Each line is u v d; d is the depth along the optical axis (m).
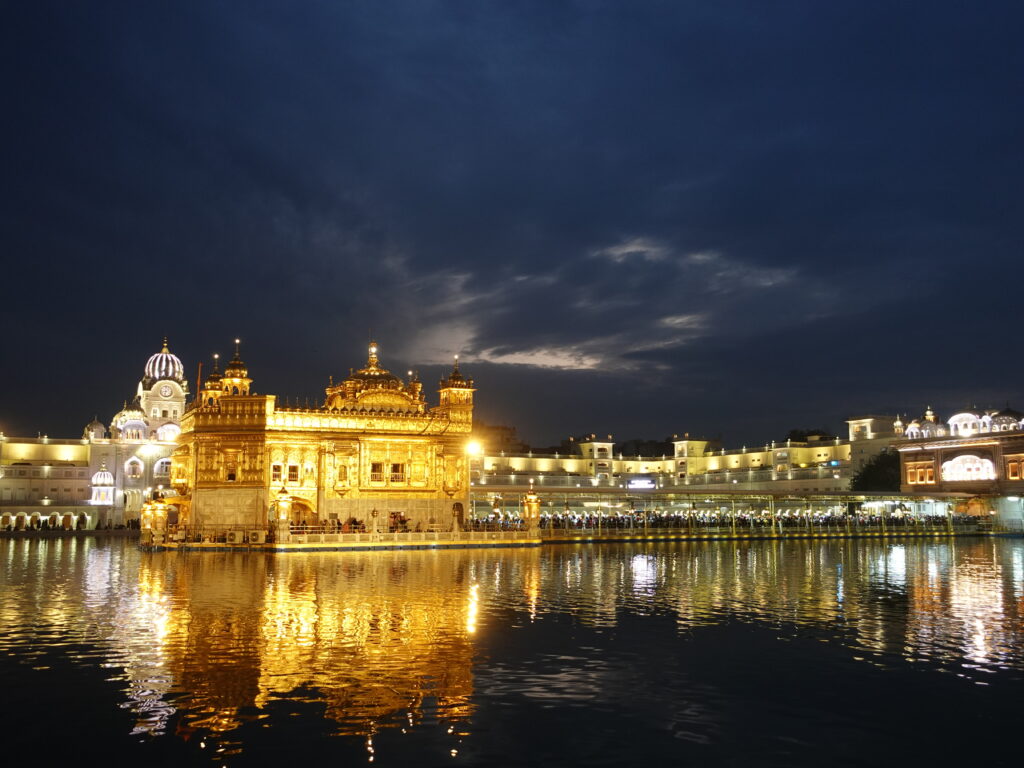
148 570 56.06
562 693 22.84
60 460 134.62
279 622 33.38
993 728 20.12
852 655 27.59
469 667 25.66
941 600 41.06
